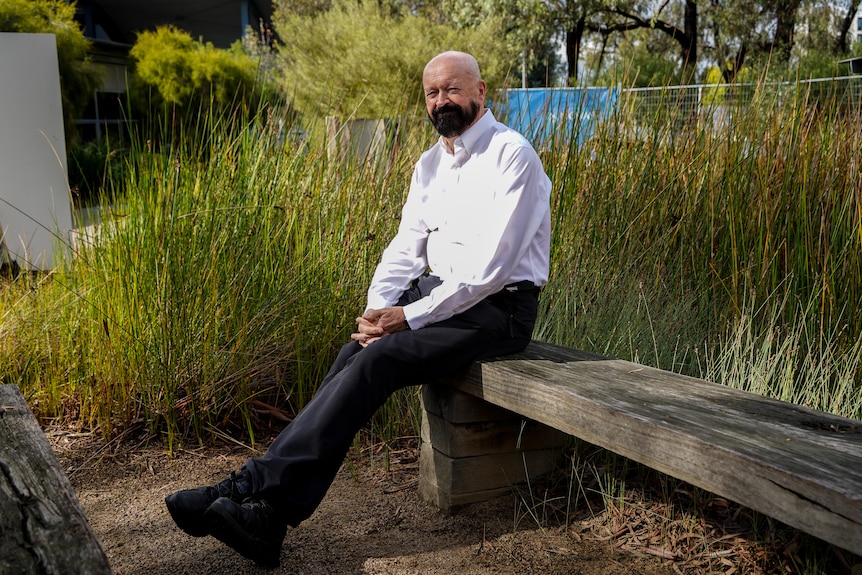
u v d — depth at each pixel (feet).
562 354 8.21
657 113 12.98
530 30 50.24
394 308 7.88
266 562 7.33
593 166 12.48
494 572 7.29
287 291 10.93
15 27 33.37
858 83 13.21
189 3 68.08
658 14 54.65
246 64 42.86
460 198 8.33
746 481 5.10
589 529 8.06
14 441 6.12
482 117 8.29
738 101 12.98
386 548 7.79
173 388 10.41
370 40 33.71
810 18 52.65
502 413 8.49
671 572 7.22
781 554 7.23
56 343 11.50
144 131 11.85
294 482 7.26
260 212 11.12
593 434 6.41
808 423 5.84
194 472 9.65
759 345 10.14
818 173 11.57
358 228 11.62
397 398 10.62
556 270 11.34
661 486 8.52
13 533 4.58
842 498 4.51
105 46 46.62
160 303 10.40
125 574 7.29
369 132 13.74
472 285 7.68
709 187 12.23
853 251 10.28
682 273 11.85
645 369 7.58
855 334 9.87
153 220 10.67
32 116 19.66
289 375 11.34
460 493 8.46
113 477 9.48
